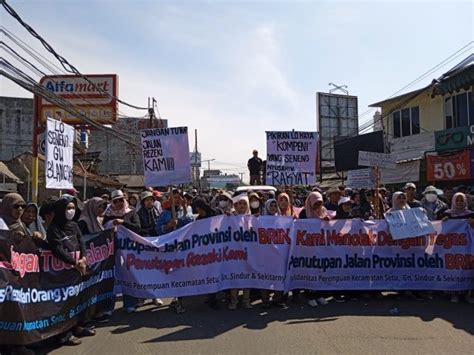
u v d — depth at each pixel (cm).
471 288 764
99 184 2702
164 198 1184
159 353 537
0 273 499
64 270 582
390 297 801
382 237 785
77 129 2714
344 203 861
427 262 780
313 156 928
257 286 740
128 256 725
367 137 2236
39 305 539
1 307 501
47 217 582
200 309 739
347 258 781
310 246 777
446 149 1861
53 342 582
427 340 570
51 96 1280
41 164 2264
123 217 799
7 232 512
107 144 4616
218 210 797
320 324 642
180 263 730
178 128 800
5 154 3784
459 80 1522
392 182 2077
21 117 3828
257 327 632
